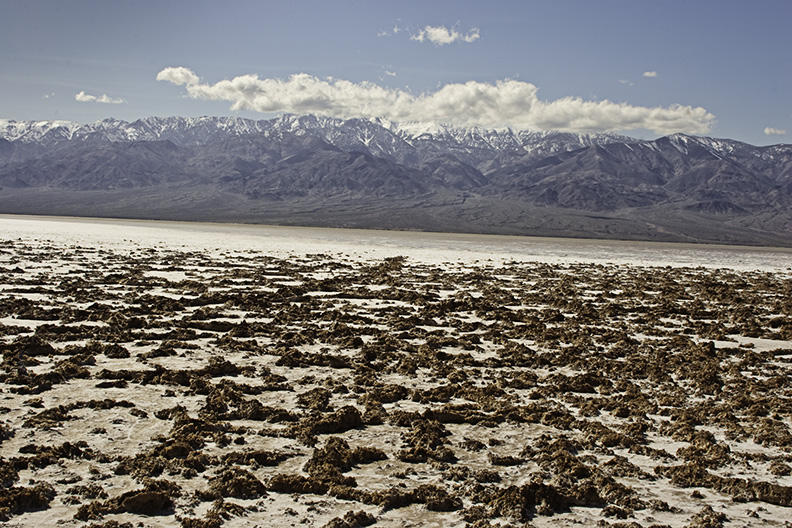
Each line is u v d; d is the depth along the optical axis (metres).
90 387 20.48
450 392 21.48
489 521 13.20
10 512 12.70
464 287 51.78
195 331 29.48
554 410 19.50
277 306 37.62
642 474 15.64
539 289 51.47
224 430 17.33
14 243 75.81
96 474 14.42
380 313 37.03
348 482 14.55
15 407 18.44
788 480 15.66
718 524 13.25
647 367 25.73
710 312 42.19
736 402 21.50
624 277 64.38
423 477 15.12
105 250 71.62
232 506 13.16
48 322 30.58
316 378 22.69
